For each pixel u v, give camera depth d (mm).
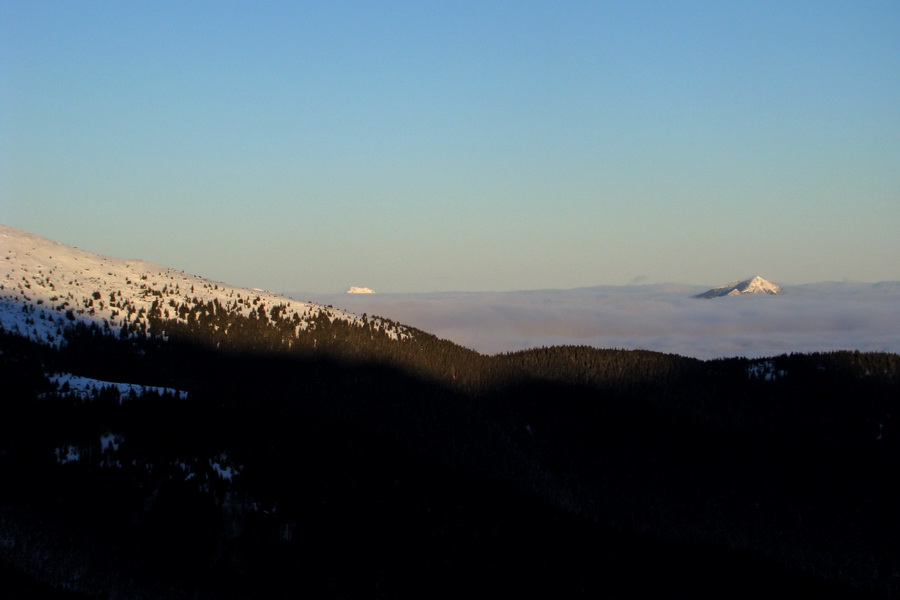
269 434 126188
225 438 120000
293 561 103812
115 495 101188
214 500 106438
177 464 110438
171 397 126812
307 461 122375
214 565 98750
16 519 93375
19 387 121375
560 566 127188
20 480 99500
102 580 89438
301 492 115312
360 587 104562
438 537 121062
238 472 113750
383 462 134000
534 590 117125
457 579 113688
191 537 100438
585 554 133250
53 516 95750
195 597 93188
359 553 109312
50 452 105438
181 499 104375
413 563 113000
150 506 101938
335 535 109875
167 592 92125
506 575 116375
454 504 130625
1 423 109375
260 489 112375
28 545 90000
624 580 130500
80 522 96250
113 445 111250
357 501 118312
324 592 101688
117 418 116875
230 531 103375
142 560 95125
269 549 103875
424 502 128500
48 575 86625
